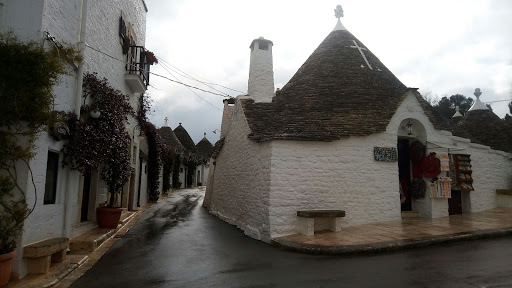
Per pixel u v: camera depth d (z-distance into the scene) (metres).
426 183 11.63
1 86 5.71
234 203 13.06
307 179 9.88
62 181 7.48
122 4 12.62
